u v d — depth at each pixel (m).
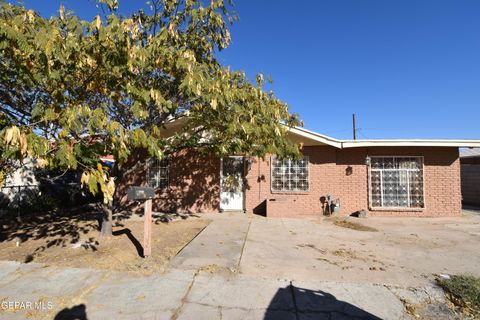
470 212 12.48
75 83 4.71
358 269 5.18
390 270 5.16
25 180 10.82
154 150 3.30
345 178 11.51
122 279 4.52
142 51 4.42
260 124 5.68
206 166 11.80
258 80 6.52
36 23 3.99
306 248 6.50
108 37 4.11
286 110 6.88
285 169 11.63
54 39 3.51
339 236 7.80
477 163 15.17
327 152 11.59
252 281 4.53
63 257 5.52
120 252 5.77
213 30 6.65
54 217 10.02
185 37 6.36
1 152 2.59
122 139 2.95
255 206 11.56
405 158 11.41
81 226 8.29
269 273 4.88
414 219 10.65
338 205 11.27
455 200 11.16
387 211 11.20
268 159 11.62
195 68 5.09
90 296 3.98
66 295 4.00
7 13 3.80
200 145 7.11
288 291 4.21
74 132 3.38
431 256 6.04
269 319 3.48
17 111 5.33
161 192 11.84
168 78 6.32
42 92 5.17
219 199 11.70
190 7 6.30
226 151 6.32
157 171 12.02
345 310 3.71
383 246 6.80
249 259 5.56
